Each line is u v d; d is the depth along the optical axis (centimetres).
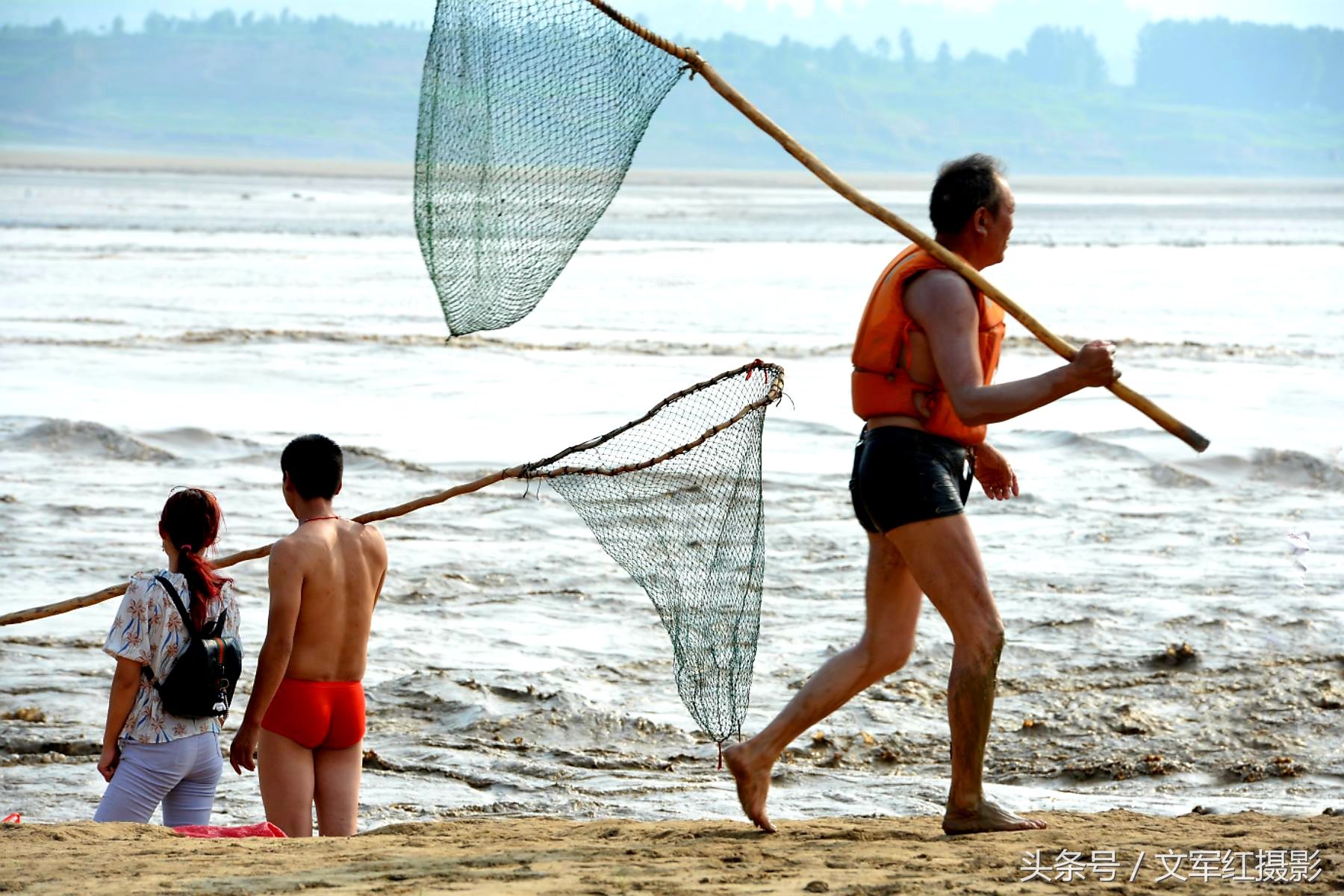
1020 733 3341
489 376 8600
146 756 2362
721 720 2308
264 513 5428
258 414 7288
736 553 2309
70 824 2205
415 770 3125
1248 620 4078
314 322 11056
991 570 4694
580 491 2388
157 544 4981
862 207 2003
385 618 4184
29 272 14388
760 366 2312
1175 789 3020
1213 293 14462
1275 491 5906
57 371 8369
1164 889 1630
